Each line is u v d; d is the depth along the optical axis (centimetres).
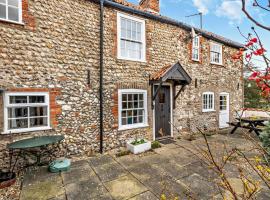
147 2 826
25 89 495
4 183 397
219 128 998
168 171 466
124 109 668
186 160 536
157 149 641
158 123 765
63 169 473
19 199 354
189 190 375
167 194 362
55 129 541
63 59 551
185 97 849
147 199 349
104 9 624
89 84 596
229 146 667
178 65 688
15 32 483
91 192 375
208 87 945
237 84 1116
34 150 514
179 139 771
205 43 928
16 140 487
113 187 393
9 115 511
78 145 580
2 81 466
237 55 166
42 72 519
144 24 712
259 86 150
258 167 185
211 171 462
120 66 656
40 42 516
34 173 465
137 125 702
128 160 543
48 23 528
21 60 490
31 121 539
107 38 629
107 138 632
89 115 599
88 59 594
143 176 441
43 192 376
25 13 495
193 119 879
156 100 759
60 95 548
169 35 784
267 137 507
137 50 737
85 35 588
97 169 483
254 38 146
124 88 665
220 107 1031
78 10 576
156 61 746
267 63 142
